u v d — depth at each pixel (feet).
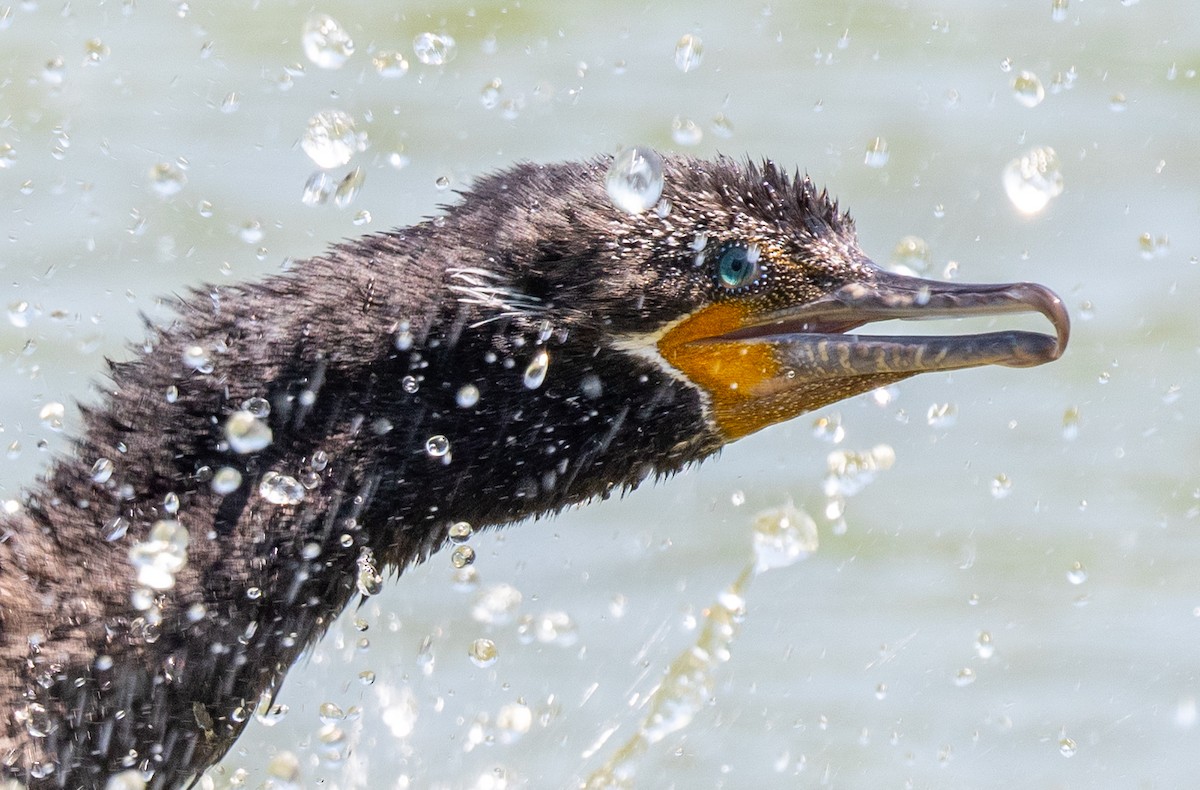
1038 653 39.24
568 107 57.77
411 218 50.03
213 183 51.75
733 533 42.60
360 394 28.09
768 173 30.35
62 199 50.57
